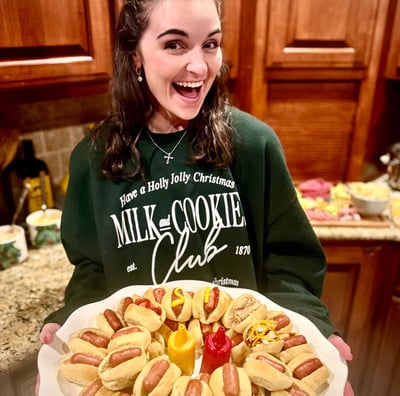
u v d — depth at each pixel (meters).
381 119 1.67
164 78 0.76
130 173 0.88
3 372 0.99
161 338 0.81
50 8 1.00
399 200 1.64
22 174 1.42
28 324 1.07
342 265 1.61
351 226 1.55
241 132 0.91
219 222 0.91
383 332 1.72
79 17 1.05
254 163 0.91
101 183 0.91
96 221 0.92
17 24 0.96
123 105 0.87
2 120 1.39
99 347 0.78
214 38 0.74
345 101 1.55
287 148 1.63
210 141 0.87
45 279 1.24
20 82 1.01
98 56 1.11
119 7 1.10
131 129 0.88
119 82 0.85
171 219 0.90
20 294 1.17
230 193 0.91
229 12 1.36
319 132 1.61
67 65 1.07
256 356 0.74
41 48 1.02
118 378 0.70
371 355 1.79
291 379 0.70
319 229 1.53
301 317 0.84
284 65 1.45
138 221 0.90
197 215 0.90
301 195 1.67
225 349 0.74
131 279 0.94
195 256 0.92
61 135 1.56
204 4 0.71
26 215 1.48
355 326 1.73
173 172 0.89
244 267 0.94
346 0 1.36
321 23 1.39
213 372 0.72
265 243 1.00
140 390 0.69
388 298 1.65
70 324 0.83
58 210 1.45
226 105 0.92
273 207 0.95
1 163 1.37
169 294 0.85
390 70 1.48
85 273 1.00
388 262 1.58
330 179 1.72
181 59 0.73
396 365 1.74
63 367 0.74
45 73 1.04
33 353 1.02
